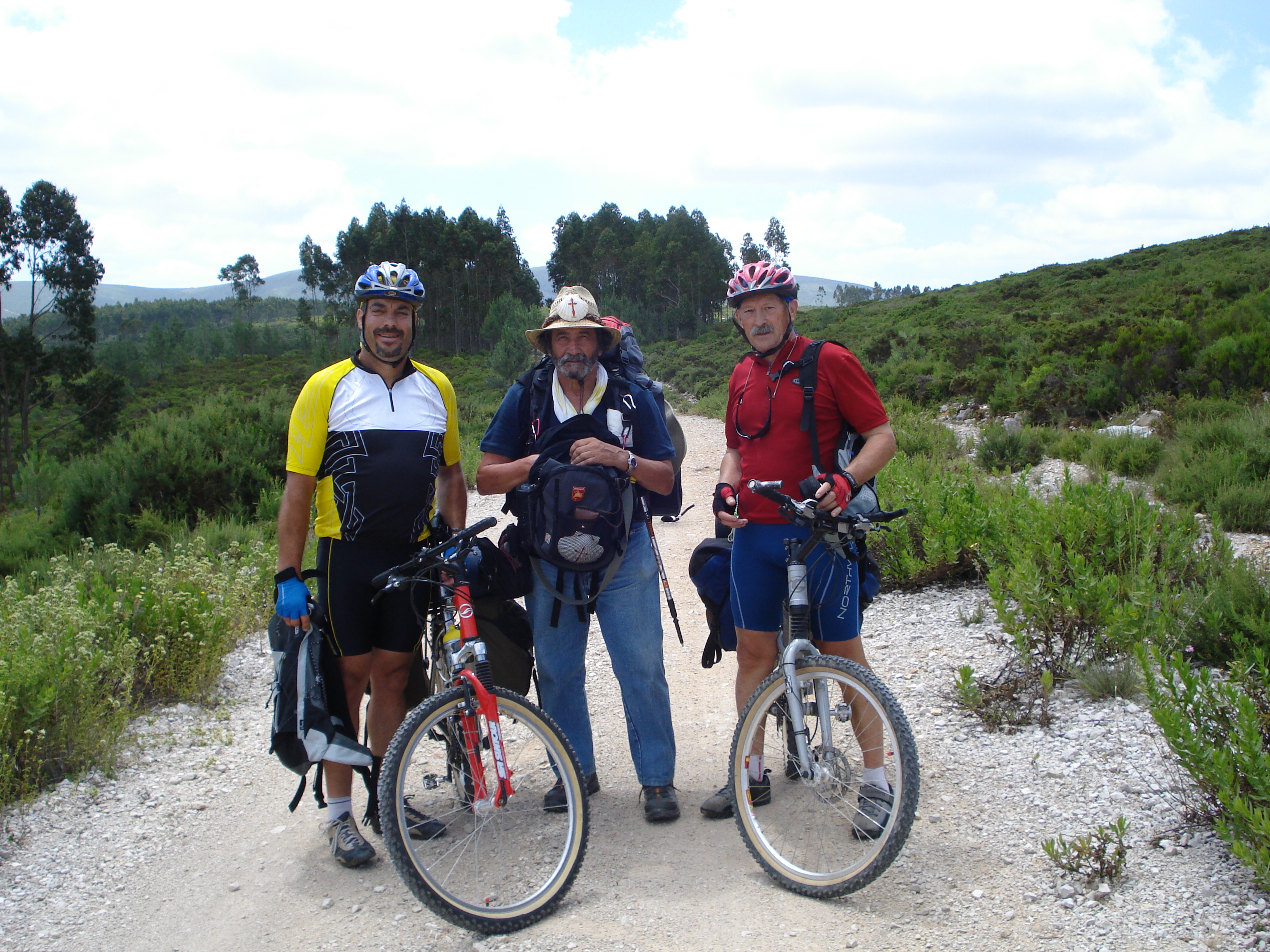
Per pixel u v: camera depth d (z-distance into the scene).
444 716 2.83
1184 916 2.42
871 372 21.42
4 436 53.97
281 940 2.72
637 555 3.38
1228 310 14.70
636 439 3.41
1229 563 5.04
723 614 3.46
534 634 3.43
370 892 2.97
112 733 4.16
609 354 3.55
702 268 126.31
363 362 3.22
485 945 2.60
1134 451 9.62
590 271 144.00
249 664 5.57
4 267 61.34
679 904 2.74
